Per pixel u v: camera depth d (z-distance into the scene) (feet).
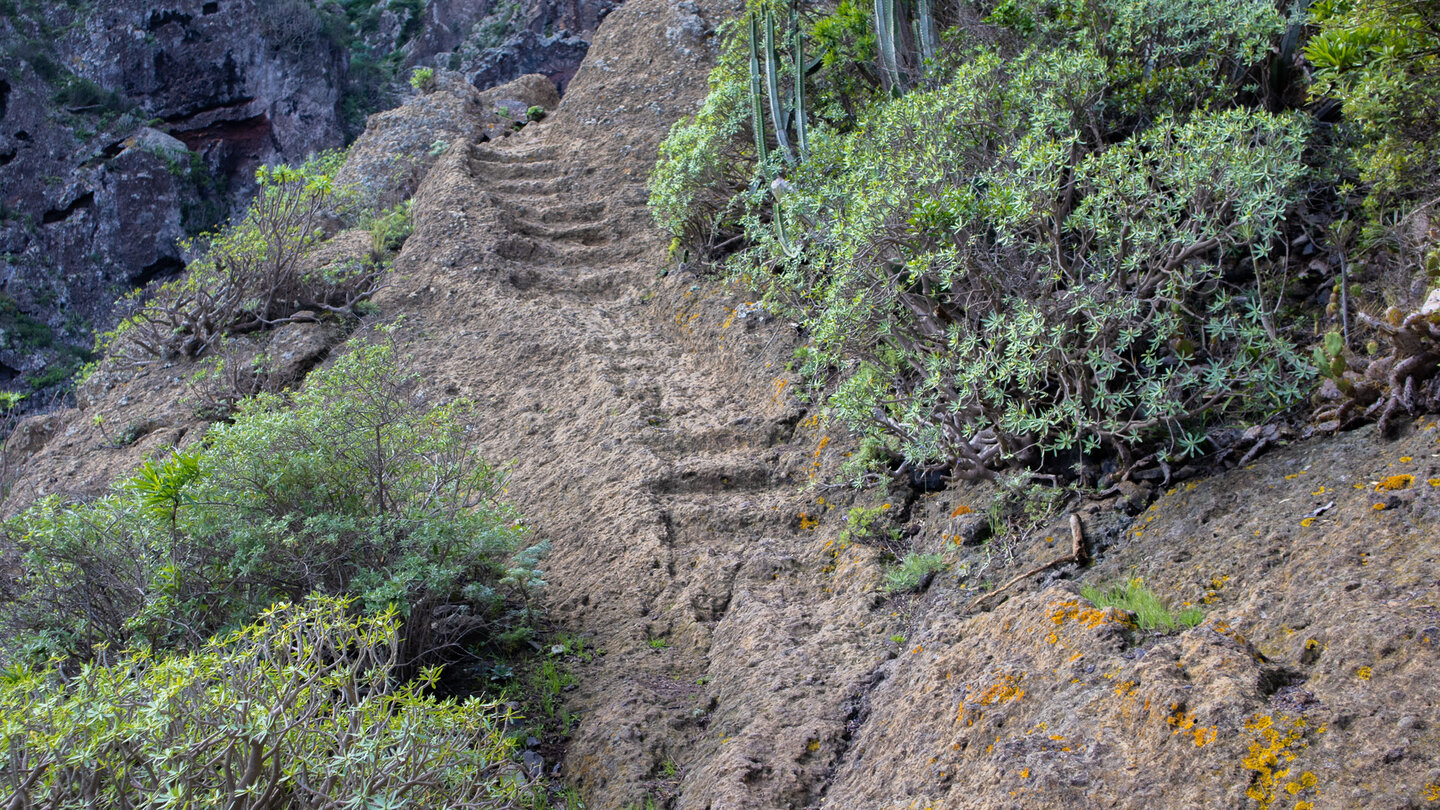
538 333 23.22
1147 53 14.88
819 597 12.74
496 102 47.50
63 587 11.87
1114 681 7.36
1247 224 10.37
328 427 13.01
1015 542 11.45
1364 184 12.15
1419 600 6.86
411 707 8.11
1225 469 10.37
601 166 33.47
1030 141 12.41
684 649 12.56
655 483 16.10
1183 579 8.96
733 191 22.82
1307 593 7.68
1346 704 6.25
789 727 9.86
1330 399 10.07
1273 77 14.62
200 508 11.96
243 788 7.26
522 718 11.55
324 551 12.15
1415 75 10.87
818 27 21.89
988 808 7.06
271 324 27.14
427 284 26.99
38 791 6.73
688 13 39.68
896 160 13.78
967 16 18.26
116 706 6.91
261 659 9.05
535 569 14.21
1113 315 10.32
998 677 8.31
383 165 39.93
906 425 12.31
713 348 20.79
